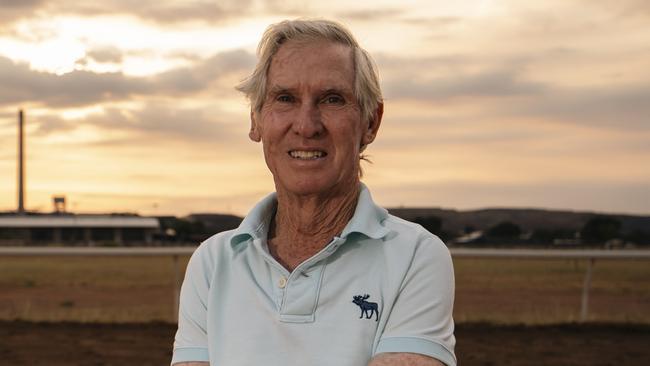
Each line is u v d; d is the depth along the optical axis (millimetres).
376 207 2096
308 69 2006
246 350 2016
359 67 2029
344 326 1968
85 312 13039
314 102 2018
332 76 2002
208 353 2145
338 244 1995
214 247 2180
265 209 2168
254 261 2104
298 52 2020
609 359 9375
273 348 2000
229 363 2033
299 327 1983
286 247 2145
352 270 2004
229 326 2064
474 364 8953
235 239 2131
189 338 2176
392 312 1981
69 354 9312
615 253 13070
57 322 11695
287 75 2020
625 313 13992
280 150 2057
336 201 2086
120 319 12070
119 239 93500
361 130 2082
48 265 36969
